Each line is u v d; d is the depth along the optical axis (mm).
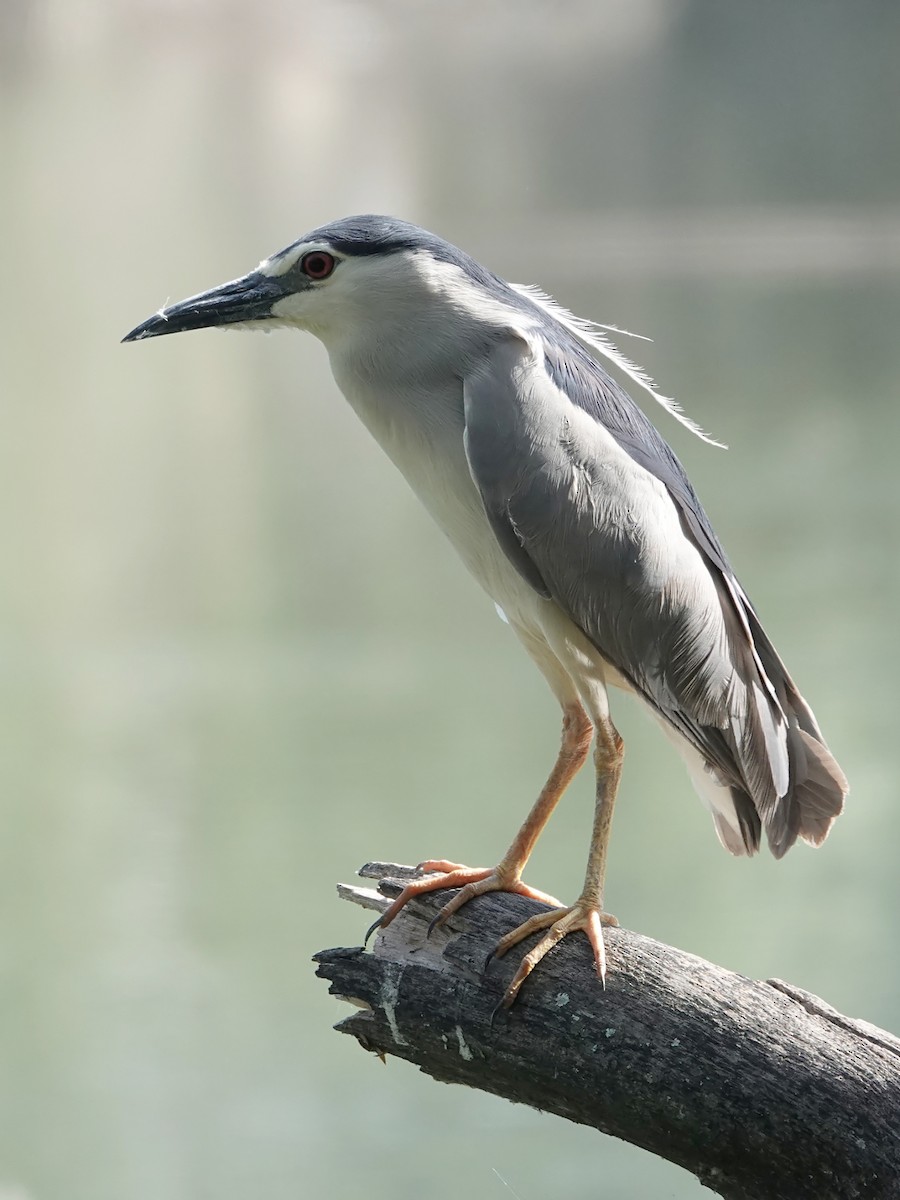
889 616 17469
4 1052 9852
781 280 46812
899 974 10000
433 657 17750
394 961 4203
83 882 12055
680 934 10828
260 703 16219
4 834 13078
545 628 4734
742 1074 3793
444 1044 4109
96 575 22250
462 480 4723
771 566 19750
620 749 4715
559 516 4559
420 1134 8781
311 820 12984
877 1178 3662
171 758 14602
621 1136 3977
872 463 25406
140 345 42625
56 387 38031
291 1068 9555
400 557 22500
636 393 31688
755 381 32906
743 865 12039
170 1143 8703
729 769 4852
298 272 4762
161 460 30375
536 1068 3998
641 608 4648
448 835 12461
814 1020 3852
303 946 10984
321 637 18766
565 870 11914
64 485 28391
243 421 33656
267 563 22422
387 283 4664
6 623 19891
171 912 11422
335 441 31062
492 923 4242
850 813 12758
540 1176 8250
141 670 17625
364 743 14805
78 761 14750
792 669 15891
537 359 4637
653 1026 3906
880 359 35062
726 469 25438
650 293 44969
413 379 4691
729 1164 3832
